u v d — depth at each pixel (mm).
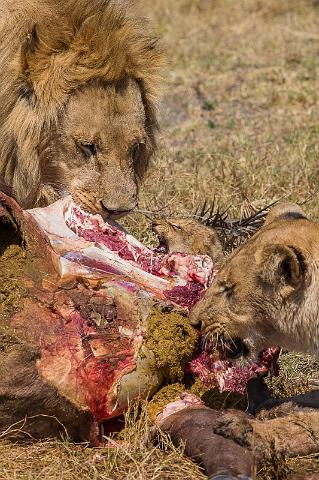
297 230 10531
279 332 10648
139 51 12711
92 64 12164
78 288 9789
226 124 21828
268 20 30516
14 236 9992
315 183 17047
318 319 10289
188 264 10844
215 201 15688
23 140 12258
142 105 12734
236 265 10539
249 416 9977
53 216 10562
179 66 26016
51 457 9438
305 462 9617
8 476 9047
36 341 9398
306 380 11625
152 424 9836
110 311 9758
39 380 9305
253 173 17516
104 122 12250
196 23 30312
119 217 12328
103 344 9625
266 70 25578
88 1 12180
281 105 23188
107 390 9625
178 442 9391
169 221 11945
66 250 10086
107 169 12227
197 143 20359
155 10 31250
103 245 10453
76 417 9523
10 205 9898
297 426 9664
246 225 13484
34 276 9789
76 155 12281
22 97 12258
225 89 24328
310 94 23500
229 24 30219
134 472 9148
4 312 9523
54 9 12156
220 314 10477
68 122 12211
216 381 10438
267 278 10336
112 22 12320
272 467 9305
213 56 26859
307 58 26406
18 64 12078
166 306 9992
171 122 22234
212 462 8938
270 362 11023
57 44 12078
